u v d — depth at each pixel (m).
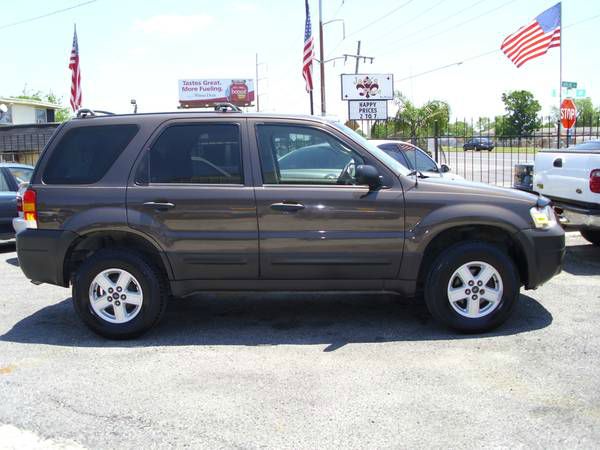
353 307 6.20
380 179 5.12
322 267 5.17
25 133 26.05
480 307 5.25
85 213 5.19
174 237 5.16
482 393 4.03
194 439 3.50
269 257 5.16
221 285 5.29
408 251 5.13
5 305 6.56
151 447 3.42
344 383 4.25
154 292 5.23
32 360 4.83
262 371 4.51
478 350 4.85
